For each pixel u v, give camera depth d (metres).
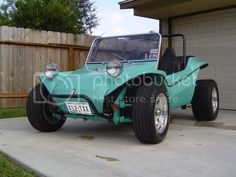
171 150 4.02
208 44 8.55
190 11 8.66
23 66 8.20
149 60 5.07
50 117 5.08
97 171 3.25
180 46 9.12
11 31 8.01
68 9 11.06
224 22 8.21
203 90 6.02
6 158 3.83
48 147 4.21
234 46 8.05
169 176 3.10
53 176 3.12
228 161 3.56
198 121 6.14
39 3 10.32
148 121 4.12
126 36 5.43
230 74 8.12
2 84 7.93
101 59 5.45
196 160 3.60
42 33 8.49
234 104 8.03
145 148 4.12
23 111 7.30
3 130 5.33
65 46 8.83
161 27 9.49
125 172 3.22
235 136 4.78
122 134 5.02
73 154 3.87
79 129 5.42
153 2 8.37
